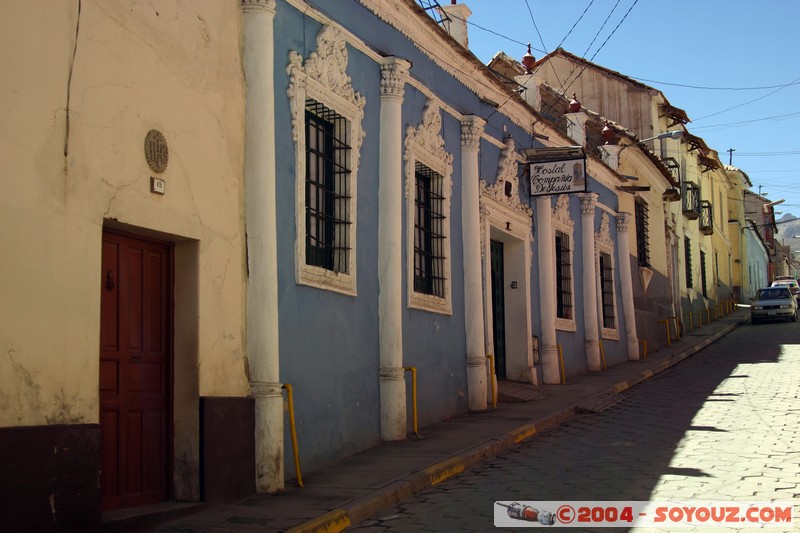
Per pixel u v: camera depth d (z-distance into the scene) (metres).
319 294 10.14
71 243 6.40
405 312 12.55
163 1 7.68
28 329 5.98
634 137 26.33
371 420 11.34
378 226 11.88
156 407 7.77
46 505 5.91
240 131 8.86
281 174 9.41
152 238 7.80
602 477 9.24
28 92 6.11
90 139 6.67
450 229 14.52
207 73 8.31
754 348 28.28
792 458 9.98
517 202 17.97
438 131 14.05
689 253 38.94
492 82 16.19
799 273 113.12
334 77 10.69
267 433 8.60
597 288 23.50
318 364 10.02
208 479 7.78
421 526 7.44
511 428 12.59
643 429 12.80
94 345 6.55
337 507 7.78
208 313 8.08
